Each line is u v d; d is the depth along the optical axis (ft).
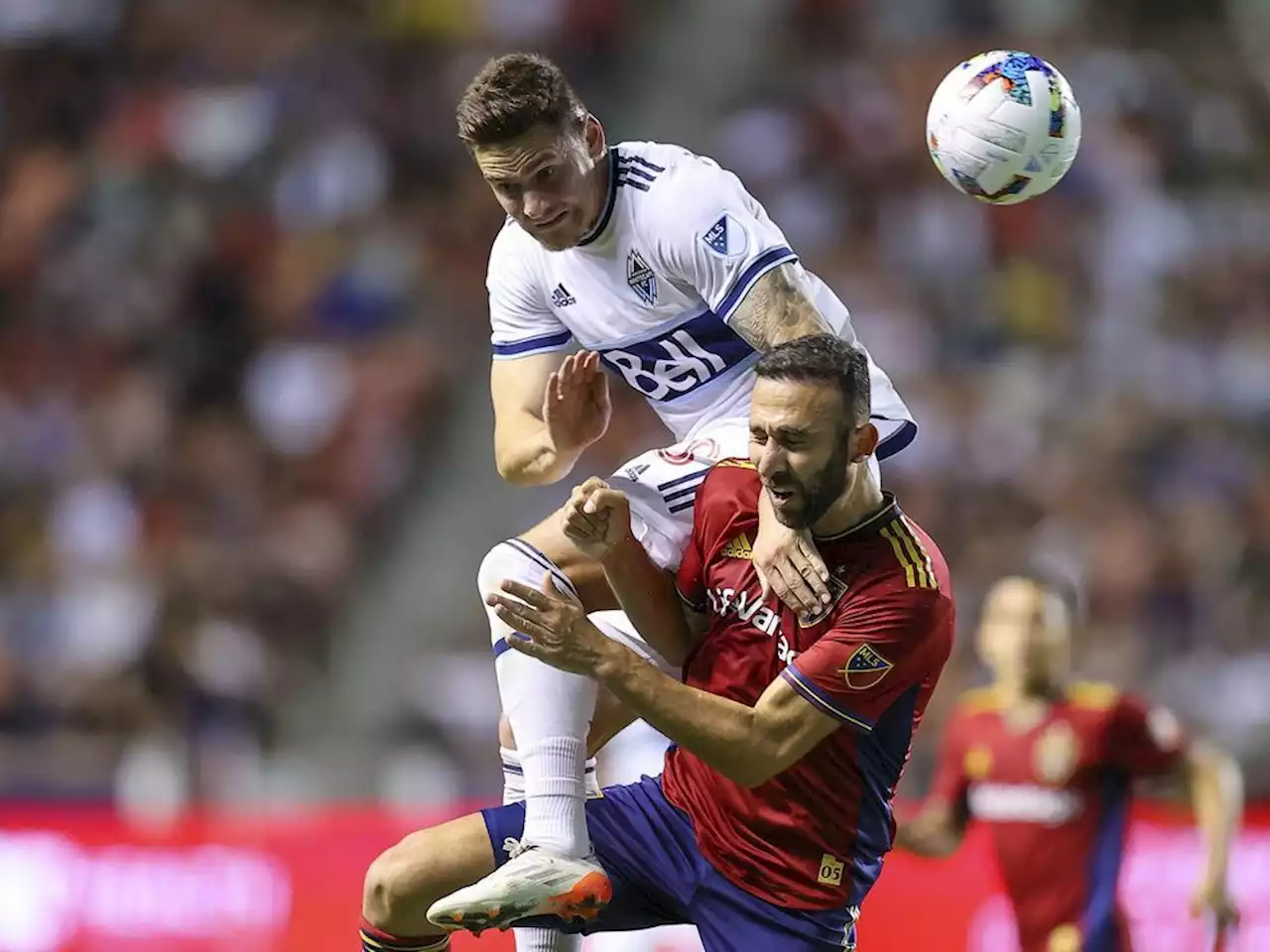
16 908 94.27
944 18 199.00
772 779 53.88
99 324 165.37
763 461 48.98
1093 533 145.38
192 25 190.70
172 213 173.78
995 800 82.89
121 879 94.27
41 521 148.97
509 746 56.59
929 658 52.54
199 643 132.67
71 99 184.85
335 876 93.86
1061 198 176.04
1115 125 184.96
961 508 148.05
